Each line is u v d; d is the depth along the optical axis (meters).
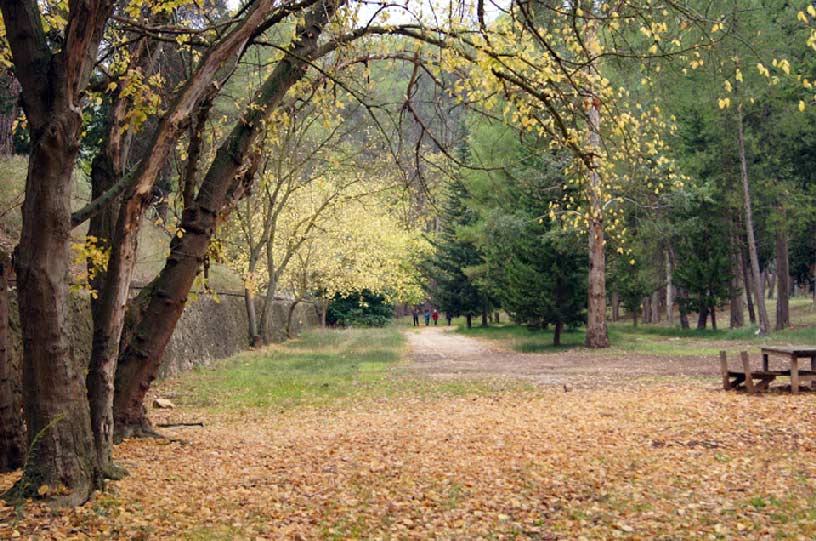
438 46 8.52
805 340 28.62
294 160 27.59
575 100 9.38
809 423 9.97
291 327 40.25
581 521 6.37
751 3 24.97
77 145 6.12
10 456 7.86
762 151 32.50
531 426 10.88
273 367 22.17
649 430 10.16
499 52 8.67
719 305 39.38
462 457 8.83
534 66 8.91
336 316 50.62
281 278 36.91
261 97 9.44
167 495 7.05
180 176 10.28
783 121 29.42
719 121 31.16
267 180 13.14
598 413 11.83
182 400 15.05
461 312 50.25
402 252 45.84
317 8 9.59
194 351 22.11
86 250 7.74
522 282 29.72
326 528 6.21
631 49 9.11
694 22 8.61
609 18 8.45
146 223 22.30
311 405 14.37
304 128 25.33
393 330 44.72
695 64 8.95
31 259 6.18
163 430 11.38
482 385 16.73
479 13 8.45
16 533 5.51
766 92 28.89
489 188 28.84
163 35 9.98
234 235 31.86
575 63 8.77
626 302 46.97
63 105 6.00
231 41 6.93
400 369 21.34
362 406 14.11
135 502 6.66
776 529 5.99
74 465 6.44
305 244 35.59
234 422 12.52
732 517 6.36
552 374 19.00
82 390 6.58
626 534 6.04
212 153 13.60
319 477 7.95
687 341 32.81
